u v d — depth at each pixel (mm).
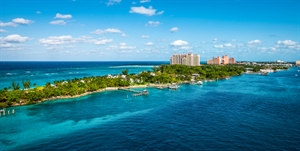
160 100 159125
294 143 80438
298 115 115625
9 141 84562
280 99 158000
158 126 99062
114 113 122562
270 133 89938
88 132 93000
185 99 161250
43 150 76562
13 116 118000
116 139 84812
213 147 77062
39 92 159375
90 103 150125
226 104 142375
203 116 114250
